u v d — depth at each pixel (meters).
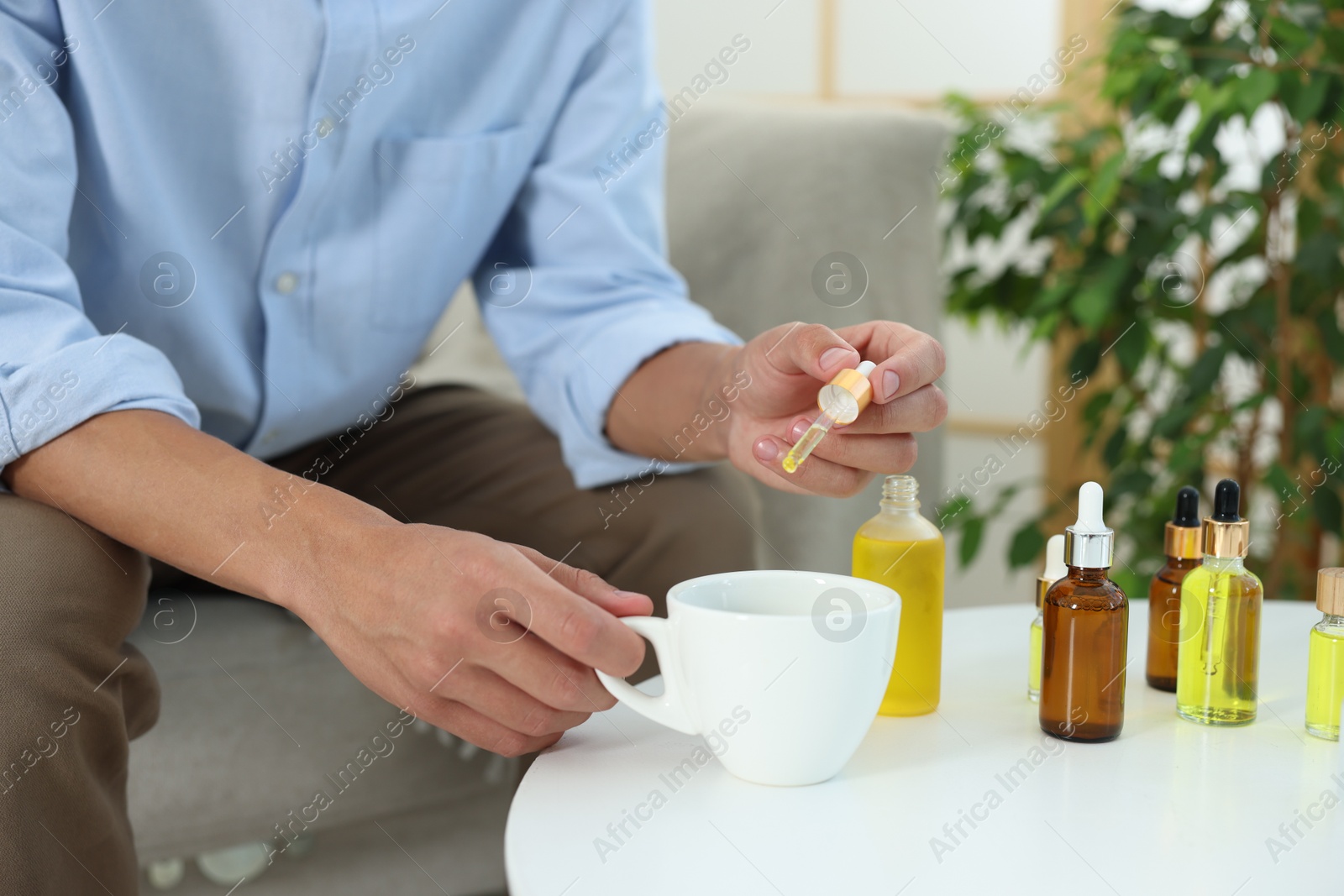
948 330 2.37
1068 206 1.41
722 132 1.34
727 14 2.03
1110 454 1.48
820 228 1.25
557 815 0.45
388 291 0.85
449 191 0.84
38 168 0.64
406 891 0.93
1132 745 0.53
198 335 0.79
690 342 0.80
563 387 0.85
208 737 0.81
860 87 2.12
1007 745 0.53
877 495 1.30
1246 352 1.37
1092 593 0.53
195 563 0.53
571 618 0.47
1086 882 0.39
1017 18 2.09
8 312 0.57
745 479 0.94
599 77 0.91
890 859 0.41
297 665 0.83
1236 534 0.55
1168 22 1.30
